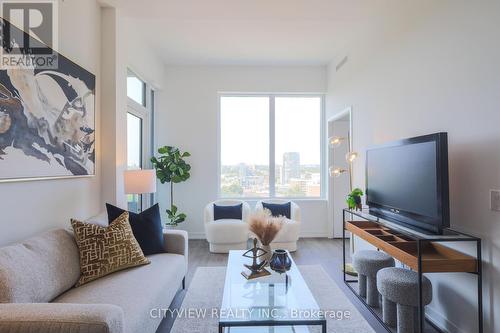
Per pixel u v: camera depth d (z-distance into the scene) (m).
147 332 1.69
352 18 3.23
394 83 2.85
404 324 2.04
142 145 4.49
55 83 2.17
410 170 2.27
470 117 1.92
